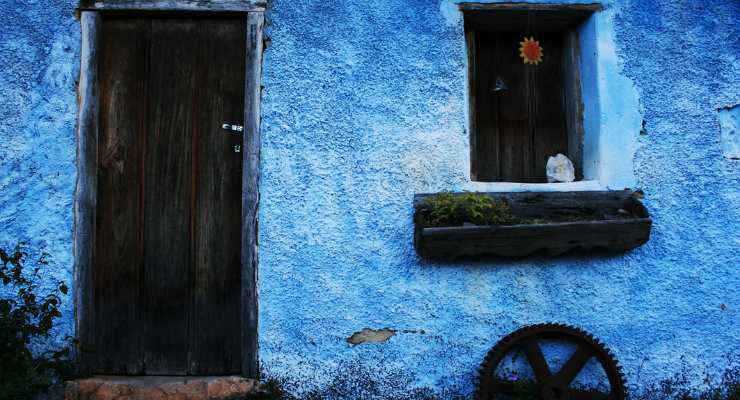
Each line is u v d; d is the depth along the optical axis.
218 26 3.58
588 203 3.51
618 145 3.56
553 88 3.86
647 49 3.62
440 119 3.52
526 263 3.49
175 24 3.58
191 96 3.56
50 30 3.46
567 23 3.78
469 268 3.46
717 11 3.66
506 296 3.47
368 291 3.43
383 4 3.56
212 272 3.51
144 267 3.51
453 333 3.44
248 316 3.41
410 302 3.44
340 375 3.40
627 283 3.51
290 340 3.40
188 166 3.54
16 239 3.38
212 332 3.50
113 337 3.49
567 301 3.49
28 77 3.43
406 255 3.45
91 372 3.45
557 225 3.34
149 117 3.55
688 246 3.55
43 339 3.36
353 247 3.44
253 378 3.39
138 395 3.32
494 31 3.85
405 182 3.48
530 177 3.78
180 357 3.49
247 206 3.43
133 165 3.53
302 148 3.46
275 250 3.42
